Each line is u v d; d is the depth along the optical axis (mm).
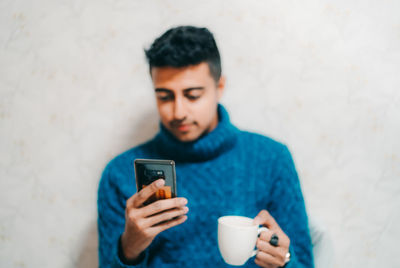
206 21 770
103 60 817
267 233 513
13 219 897
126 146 836
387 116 742
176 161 655
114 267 554
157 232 491
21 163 879
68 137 854
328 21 732
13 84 859
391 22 714
